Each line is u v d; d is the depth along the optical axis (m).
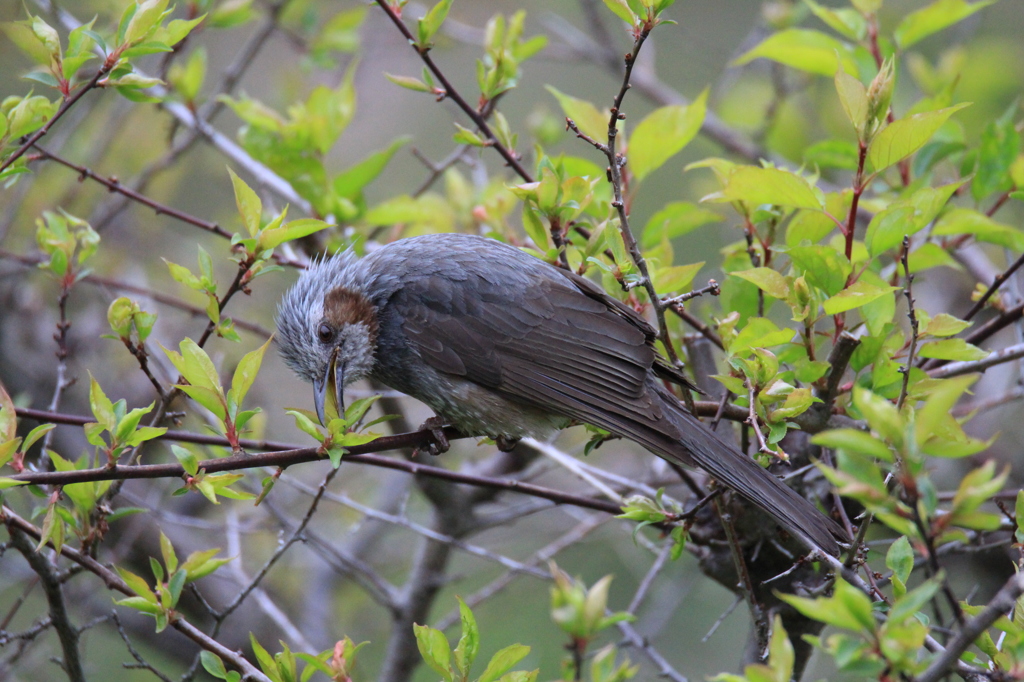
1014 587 5.03
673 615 14.99
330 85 17.86
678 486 13.43
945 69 14.34
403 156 18.73
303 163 11.07
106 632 14.69
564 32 16.44
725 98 16.23
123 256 15.96
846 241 7.81
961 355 7.58
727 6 20.50
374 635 15.25
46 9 11.92
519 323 9.52
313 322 9.98
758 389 7.46
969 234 10.09
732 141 15.17
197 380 7.45
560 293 9.56
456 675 6.77
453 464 14.49
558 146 17.89
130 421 7.16
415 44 9.26
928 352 7.64
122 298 7.96
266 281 16.67
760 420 7.73
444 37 16.64
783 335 7.48
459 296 9.75
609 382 8.99
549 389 9.26
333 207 11.19
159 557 14.59
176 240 16.88
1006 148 9.96
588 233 9.56
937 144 10.43
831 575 7.62
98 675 14.33
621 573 16.17
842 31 10.77
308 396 16.30
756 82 16.33
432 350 9.71
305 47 14.46
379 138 19.03
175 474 7.26
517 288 9.65
